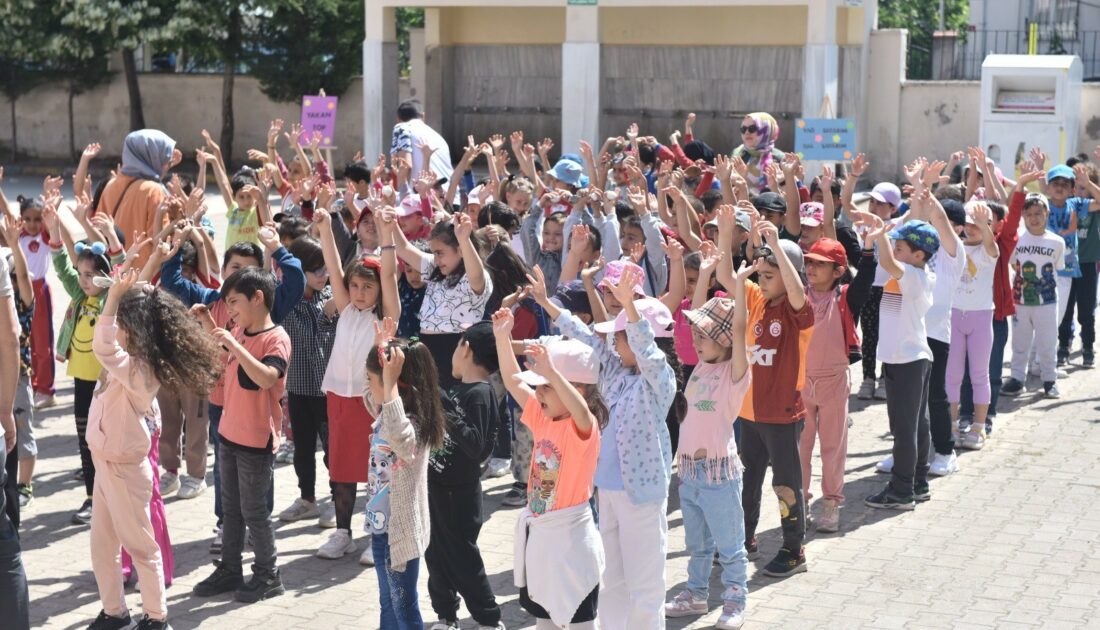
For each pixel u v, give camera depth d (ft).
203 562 23.97
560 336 19.65
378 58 80.43
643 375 18.38
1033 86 64.64
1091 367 39.34
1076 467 29.40
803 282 24.89
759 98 82.69
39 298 34.42
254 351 21.72
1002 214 31.60
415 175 40.40
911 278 25.61
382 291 23.54
